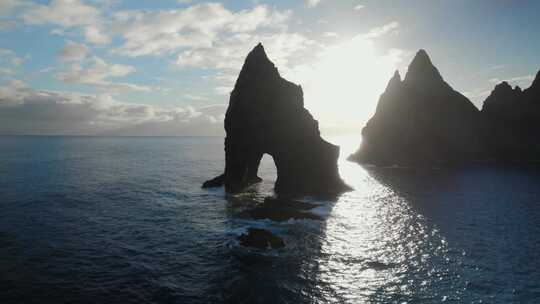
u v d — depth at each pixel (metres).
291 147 61.03
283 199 52.31
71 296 22.41
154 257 28.98
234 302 21.84
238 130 63.06
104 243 32.34
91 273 25.84
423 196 55.84
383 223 39.88
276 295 22.72
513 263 28.09
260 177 78.56
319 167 60.03
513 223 39.75
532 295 22.78
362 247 31.73
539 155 106.44
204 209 45.91
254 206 47.56
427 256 29.62
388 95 119.56
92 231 36.03
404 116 112.38
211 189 61.66
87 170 90.06
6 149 181.88
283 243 31.83
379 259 28.91
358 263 28.02
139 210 45.41
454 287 23.94
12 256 28.80
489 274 26.03
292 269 26.70
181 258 28.77
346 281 24.80
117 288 23.58
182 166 104.62
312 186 58.94
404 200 52.62
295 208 46.25
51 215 42.34
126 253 29.84
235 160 63.00
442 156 107.62
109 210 45.31
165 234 35.03
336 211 45.44
